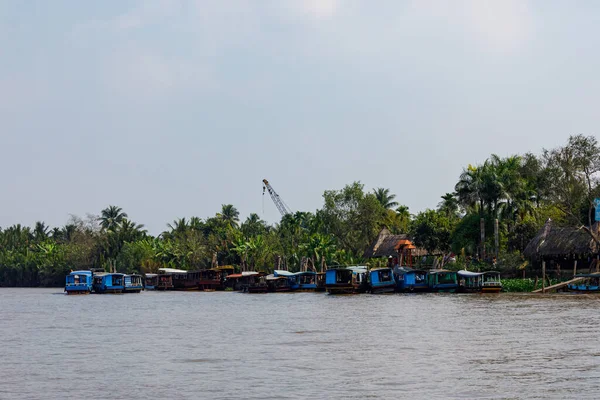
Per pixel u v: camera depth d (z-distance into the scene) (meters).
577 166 82.75
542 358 29.77
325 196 134.00
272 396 23.22
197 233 159.12
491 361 29.27
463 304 63.41
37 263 174.62
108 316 60.94
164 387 25.19
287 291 107.31
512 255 88.56
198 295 107.44
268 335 41.31
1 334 44.91
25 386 25.86
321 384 25.05
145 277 139.12
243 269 134.38
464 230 94.69
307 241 126.62
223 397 23.28
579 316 48.34
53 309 73.25
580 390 23.25
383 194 150.62
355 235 133.62
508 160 95.69
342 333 41.41
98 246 165.25
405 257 112.94
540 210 95.38
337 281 92.94
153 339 40.41
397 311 57.50
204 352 34.00
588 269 82.94
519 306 58.88
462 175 94.00
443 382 24.95
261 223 168.25
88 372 28.73
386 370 27.62
